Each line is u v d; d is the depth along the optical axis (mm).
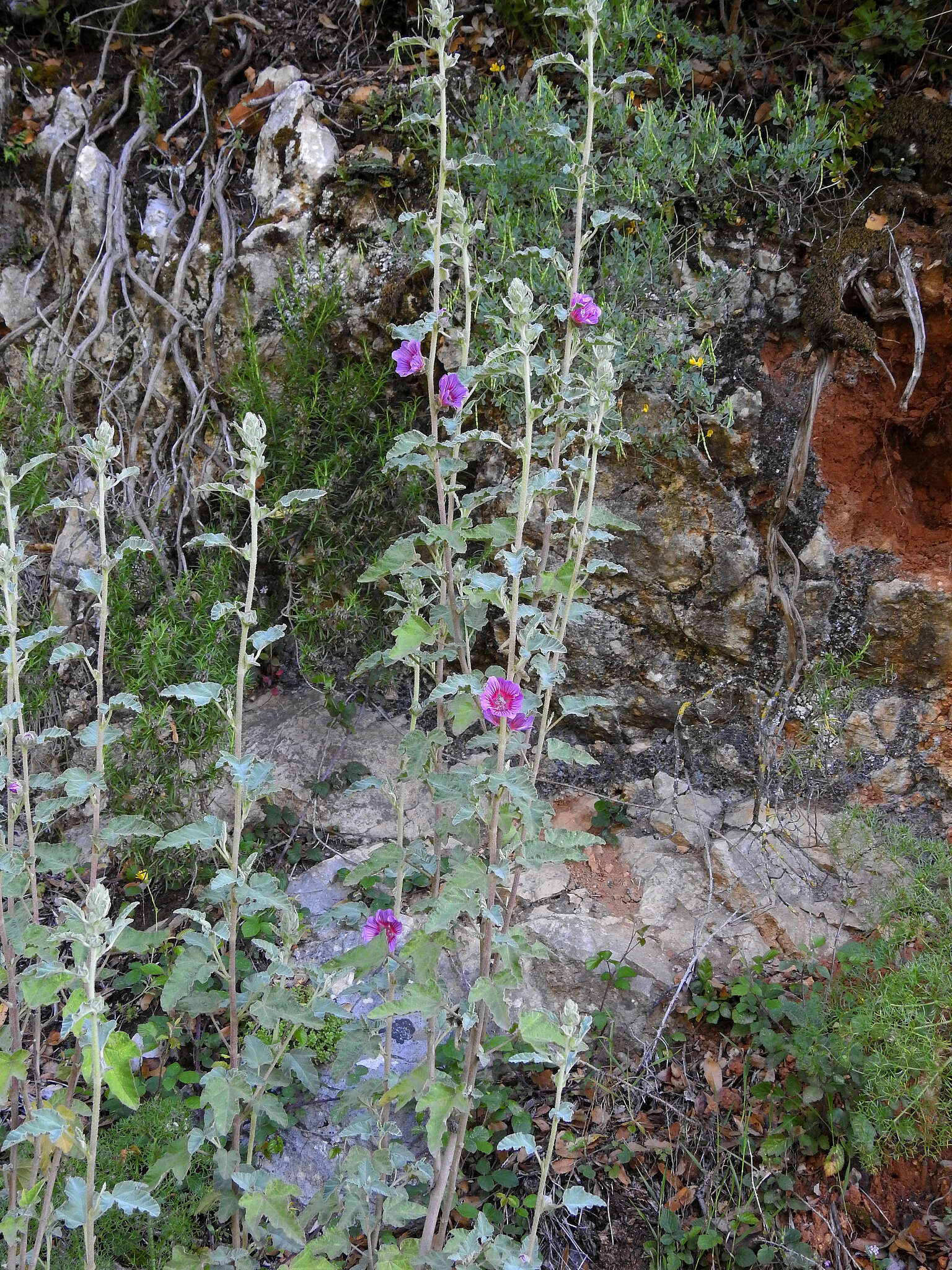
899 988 2332
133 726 3059
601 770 3430
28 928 1769
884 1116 2277
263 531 3377
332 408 3326
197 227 3723
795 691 3270
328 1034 2613
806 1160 2473
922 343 3080
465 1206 2379
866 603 3232
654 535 3250
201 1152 2336
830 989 2674
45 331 3854
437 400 2160
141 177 3875
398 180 3551
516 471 3299
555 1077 1737
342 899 3027
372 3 3922
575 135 3385
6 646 2889
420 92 3584
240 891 1766
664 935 2967
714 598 3268
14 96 3949
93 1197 1567
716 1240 2301
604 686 3398
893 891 2889
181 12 4121
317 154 3611
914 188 3170
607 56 3336
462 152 3490
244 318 3568
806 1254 2291
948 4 3238
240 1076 1803
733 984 2768
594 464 2119
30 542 3605
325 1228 2104
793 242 3219
